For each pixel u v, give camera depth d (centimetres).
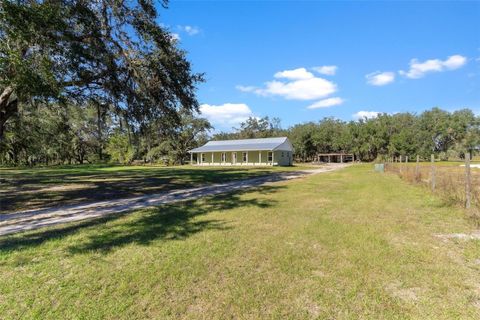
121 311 291
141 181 1645
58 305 302
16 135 2066
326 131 6072
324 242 491
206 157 4603
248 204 865
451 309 291
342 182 1512
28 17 593
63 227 610
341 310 291
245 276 365
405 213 716
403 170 1873
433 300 308
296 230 566
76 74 875
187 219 668
